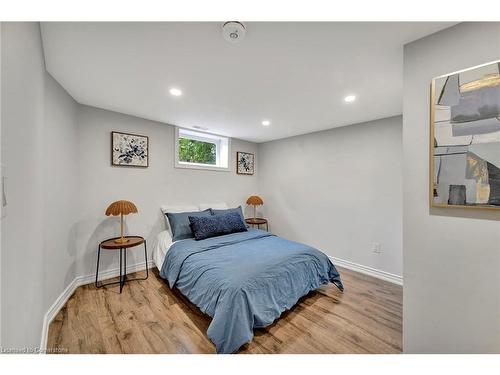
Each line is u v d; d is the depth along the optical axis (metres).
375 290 2.46
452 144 1.11
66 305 2.04
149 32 1.24
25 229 0.98
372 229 2.88
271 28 1.20
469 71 1.06
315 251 2.43
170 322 1.82
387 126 2.76
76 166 2.35
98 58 1.52
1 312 0.67
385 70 1.66
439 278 1.17
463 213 1.10
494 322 1.02
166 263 2.44
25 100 0.98
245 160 4.25
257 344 1.58
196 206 3.41
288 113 2.65
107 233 2.61
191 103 2.36
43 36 1.27
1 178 0.65
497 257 1.01
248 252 2.27
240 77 1.78
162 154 3.11
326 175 3.39
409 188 1.27
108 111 2.62
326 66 1.61
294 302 1.96
